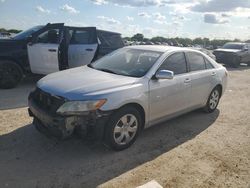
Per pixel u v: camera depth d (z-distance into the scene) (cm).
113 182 361
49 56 809
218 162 430
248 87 1057
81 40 876
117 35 959
